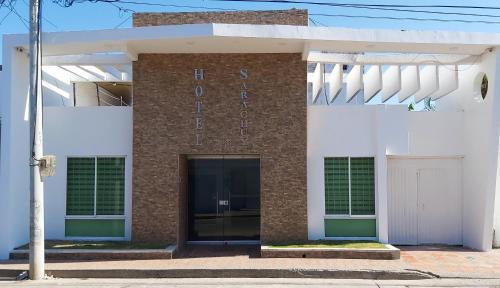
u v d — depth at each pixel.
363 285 10.55
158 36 12.96
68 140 14.83
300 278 11.30
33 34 11.51
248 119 14.25
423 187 15.38
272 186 14.17
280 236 14.14
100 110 14.84
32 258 11.26
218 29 12.74
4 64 13.48
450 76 15.73
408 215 15.32
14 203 13.45
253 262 12.30
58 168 14.78
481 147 14.17
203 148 14.23
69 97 18.14
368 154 14.63
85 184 14.85
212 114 14.26
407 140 14.43
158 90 14.33
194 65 14.35
